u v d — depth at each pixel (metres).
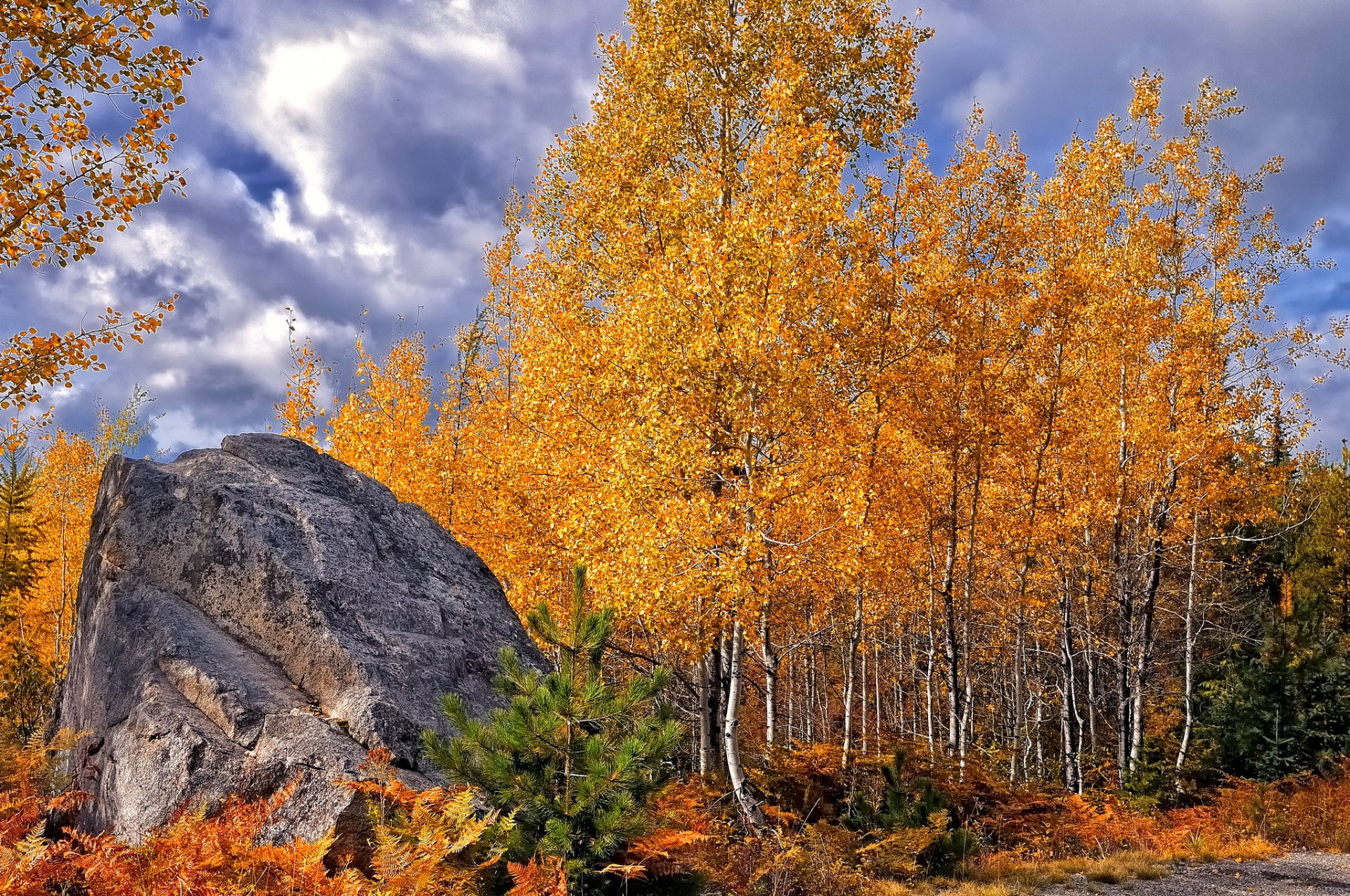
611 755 5.11
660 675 5.59
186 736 5.80
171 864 4.07
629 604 10.64
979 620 22.69
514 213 18.81
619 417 11.80
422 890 4.15
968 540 16.67
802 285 11.13
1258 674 17.08
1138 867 10.59
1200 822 13.59
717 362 10.47
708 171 11.98
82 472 30.69
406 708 6.55
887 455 14.03
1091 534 17.72
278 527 7.79
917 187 14.43
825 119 14.51
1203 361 16.95
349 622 7.21
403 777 5.88
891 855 9.84
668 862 5.38
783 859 8.12
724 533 10.34
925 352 14.91
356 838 5.40
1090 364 18.30
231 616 7.20
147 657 6.59
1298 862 11.45
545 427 12.84
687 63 13.92
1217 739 17.00
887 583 16.97
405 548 8.93
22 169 8.91
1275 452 24.08
